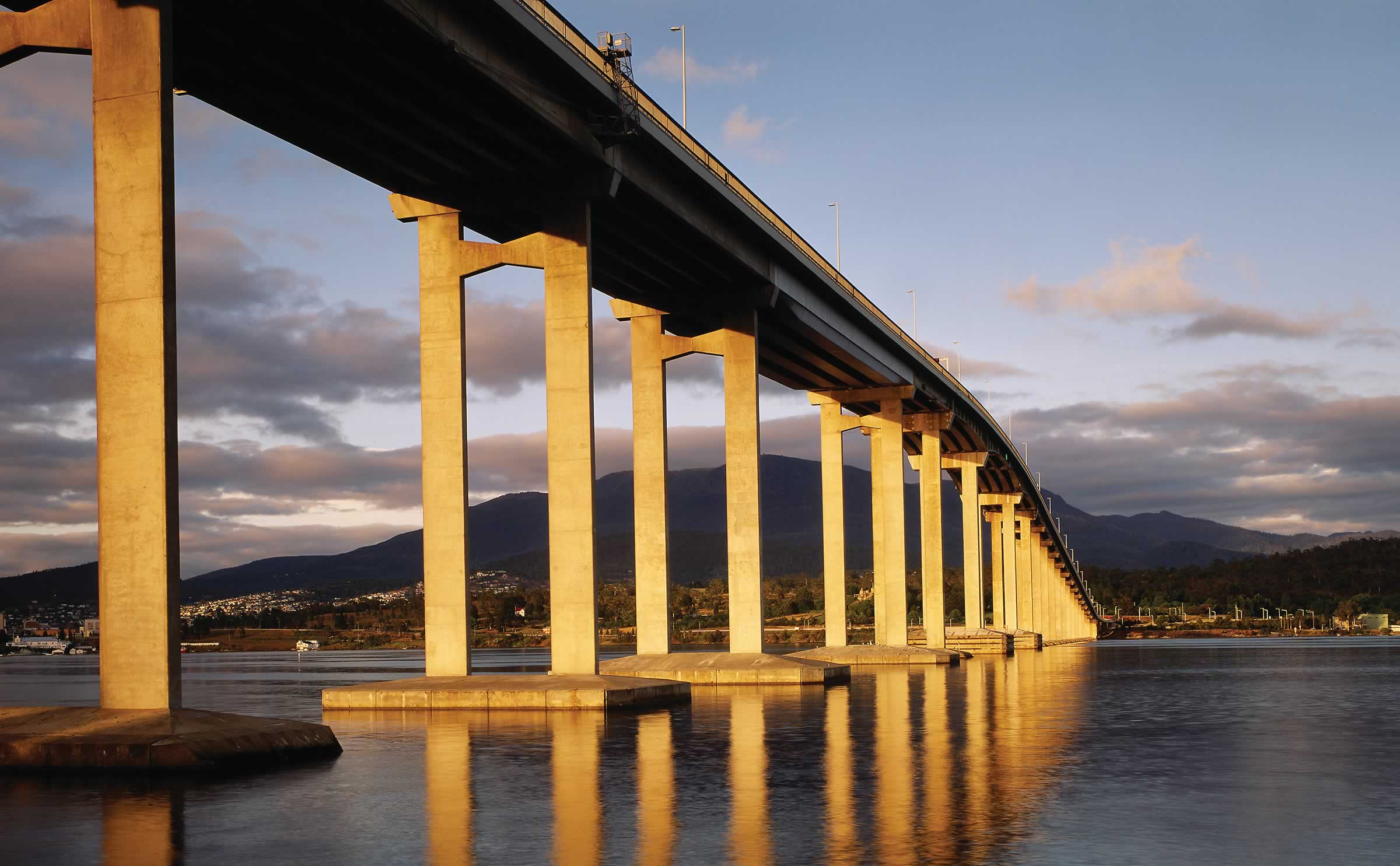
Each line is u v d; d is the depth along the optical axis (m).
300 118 40.50
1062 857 15.45
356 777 23.62
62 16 29.14
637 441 63.03
